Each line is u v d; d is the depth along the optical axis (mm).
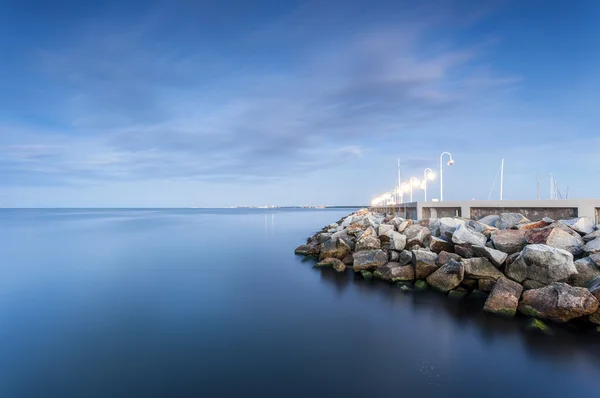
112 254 26953
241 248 30500
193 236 43406
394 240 17094
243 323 11133
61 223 77562
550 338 9273
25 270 20391
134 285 16406
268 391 7266
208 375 7934
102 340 9898
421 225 19266
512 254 12516
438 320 10914
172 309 12641
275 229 56812
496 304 10875
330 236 25422
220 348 9312
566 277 10680
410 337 9781
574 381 7562
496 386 7391
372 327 10578
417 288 13914
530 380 7605
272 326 10836
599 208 18672
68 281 17406
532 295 10438
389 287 14539
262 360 8586
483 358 8523
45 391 7344
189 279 17594
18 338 10070
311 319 11375
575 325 9711
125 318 11719
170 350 9219
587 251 12266
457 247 14531
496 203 22281
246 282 16703
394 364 8312
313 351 9070
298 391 7250
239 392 7234
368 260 16812
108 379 7777
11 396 7156
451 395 7066
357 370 8070
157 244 34031
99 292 15164
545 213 20266
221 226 65375
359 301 13047
